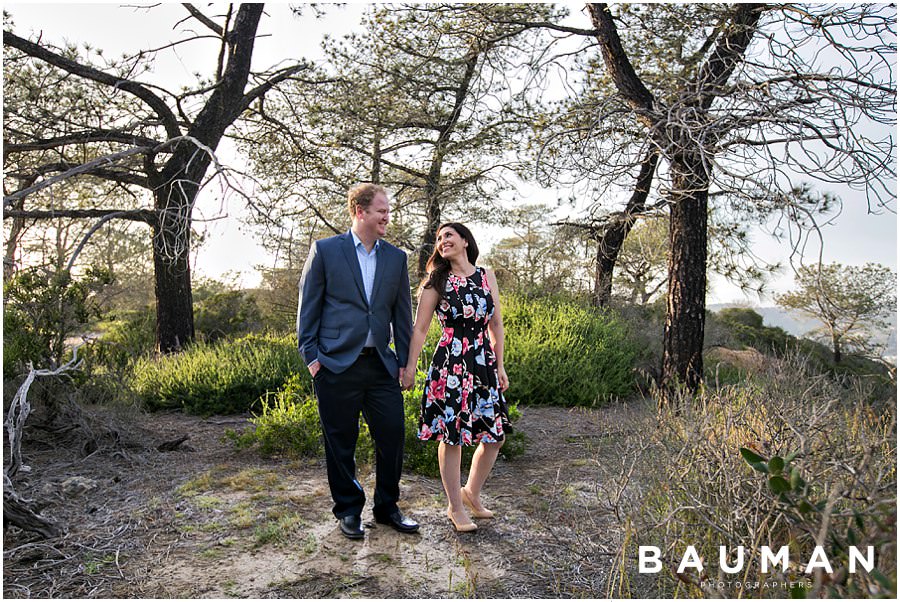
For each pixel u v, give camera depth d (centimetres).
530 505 415
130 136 1044
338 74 1203
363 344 361
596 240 1268
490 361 384
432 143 1379
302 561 331
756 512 257
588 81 938
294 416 547
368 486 446
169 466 502
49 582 303
